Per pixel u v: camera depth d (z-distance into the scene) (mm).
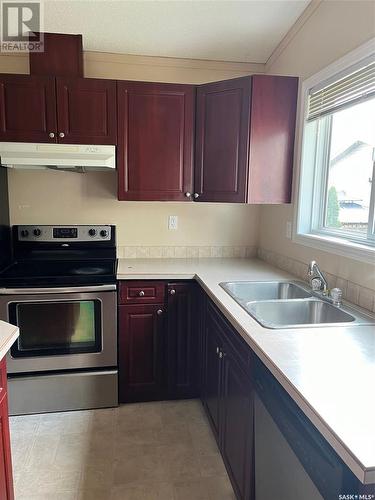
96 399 2381
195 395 2508
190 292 2379
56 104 2301
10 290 2170
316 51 2012
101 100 2340
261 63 2738
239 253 2943
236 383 1582
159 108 2396
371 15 1562
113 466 1874
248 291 2111
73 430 2160
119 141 2389
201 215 2875
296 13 2129
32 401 2311
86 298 2268
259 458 1320
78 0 2045
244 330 1383
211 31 2338
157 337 2398
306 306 1815
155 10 2135
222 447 1840
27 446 2010
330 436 805
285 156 2275
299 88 2205
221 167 2354
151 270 2398
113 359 2363
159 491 1722
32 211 2689
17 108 2271
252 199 2270
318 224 2229
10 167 2416
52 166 2324
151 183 2455
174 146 2441
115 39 2432
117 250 2818
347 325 1438
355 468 721
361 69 1648
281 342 1267
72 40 2377
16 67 2533
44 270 2420
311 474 935
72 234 2701
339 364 1105
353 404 898
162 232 2850
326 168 2154
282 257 2498
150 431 2156
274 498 1184
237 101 2238
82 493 1703
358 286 1687
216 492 1720
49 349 2293
